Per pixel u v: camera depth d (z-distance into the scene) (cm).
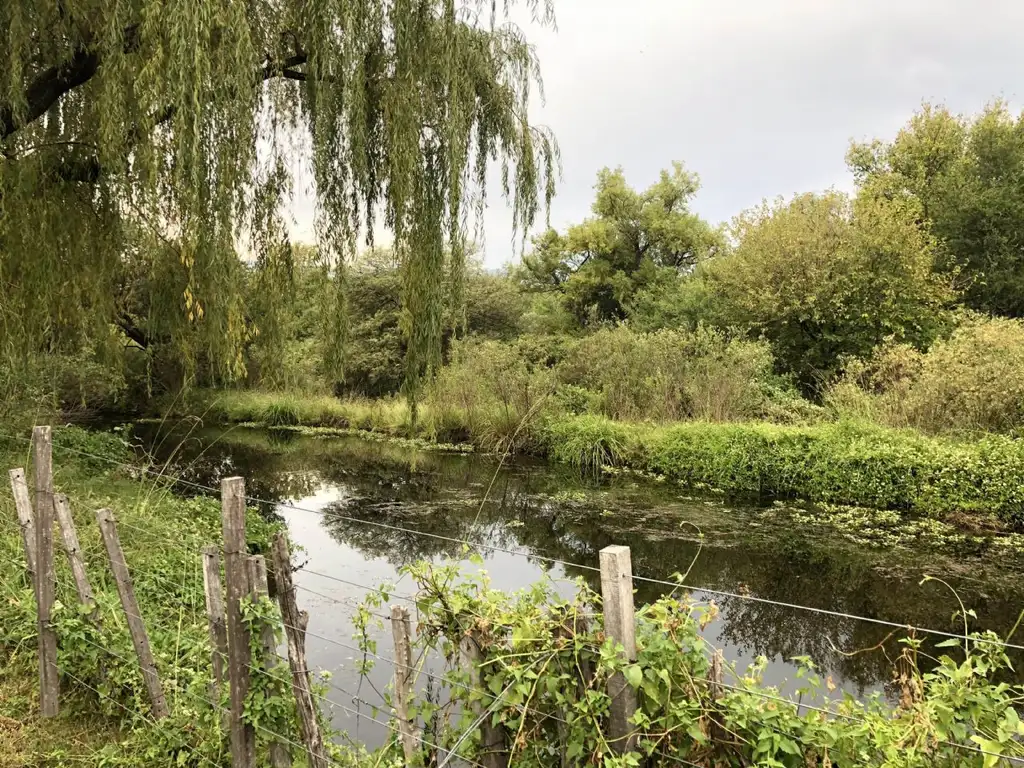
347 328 605
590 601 191
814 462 866
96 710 291
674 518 793
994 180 1738
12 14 479
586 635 179
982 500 734
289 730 222
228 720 241
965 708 153
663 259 2491
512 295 2238
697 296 1698
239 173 490
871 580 594
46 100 551
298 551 674
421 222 584
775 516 792
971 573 605
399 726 199
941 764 150
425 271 591
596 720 174
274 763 221
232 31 476
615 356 1304
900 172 2122
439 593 200
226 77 471
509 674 184
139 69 490
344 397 1852
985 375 880
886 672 419
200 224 479
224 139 479
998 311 1681
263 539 641
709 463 960
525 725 186
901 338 1342
